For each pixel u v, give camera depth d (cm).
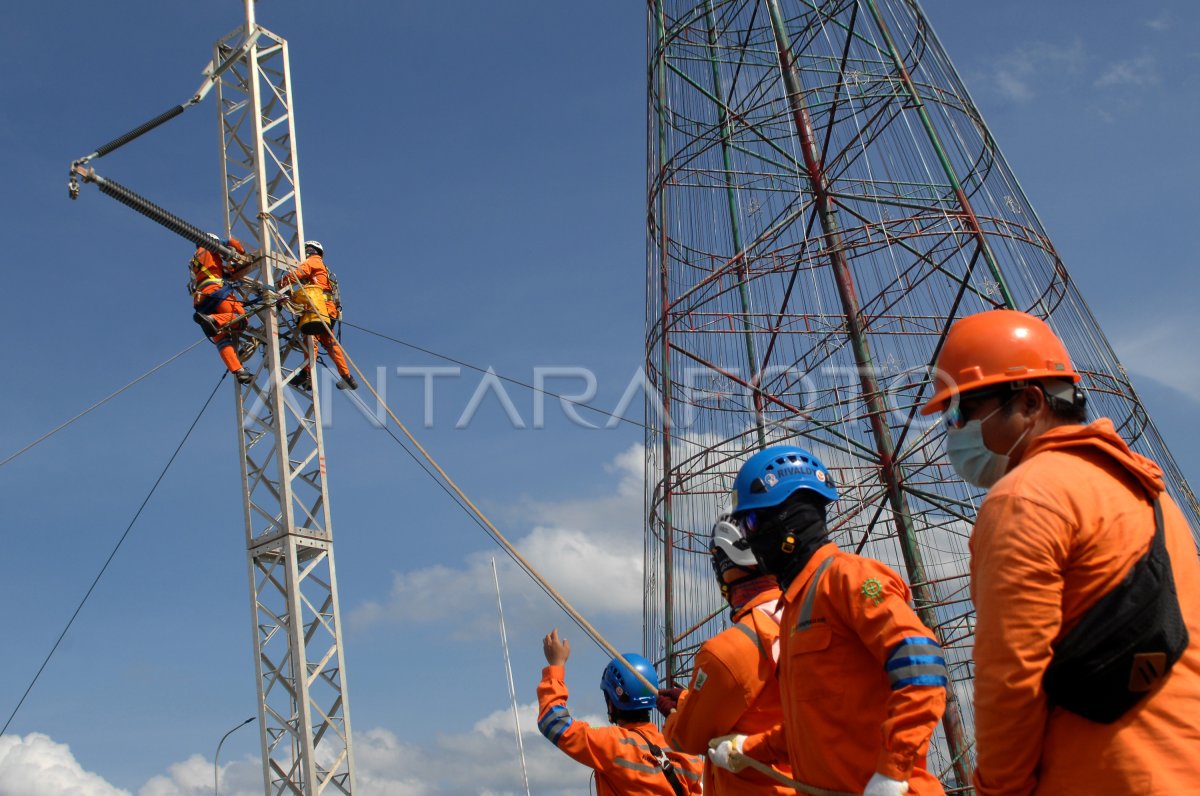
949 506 1634
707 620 1570
